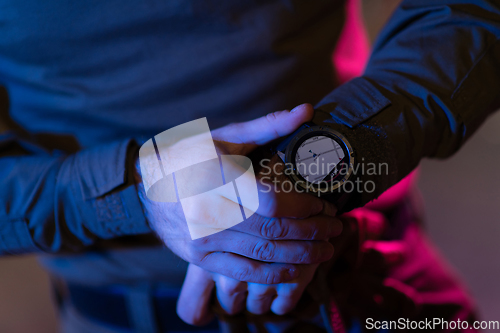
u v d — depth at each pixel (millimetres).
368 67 534
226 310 508
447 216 1705
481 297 1339
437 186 1881
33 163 508
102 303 613
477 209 1718
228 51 539
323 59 584
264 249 448
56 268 615
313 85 578
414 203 686
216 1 524
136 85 541
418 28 521
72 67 539
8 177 503
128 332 610
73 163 498
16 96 567
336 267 528
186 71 538
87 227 505
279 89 558
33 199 497
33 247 513
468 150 2078
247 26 539
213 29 536
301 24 561
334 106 490
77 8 518
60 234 506
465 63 500
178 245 468
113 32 527
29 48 530
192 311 518
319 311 519
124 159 484
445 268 667
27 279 1410
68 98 548
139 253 568
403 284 620
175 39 535
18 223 499
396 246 599
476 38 503
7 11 521
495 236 1587
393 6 1457
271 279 452
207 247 455
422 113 490
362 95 493
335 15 596
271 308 500
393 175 486
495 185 1832
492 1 503
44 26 521
